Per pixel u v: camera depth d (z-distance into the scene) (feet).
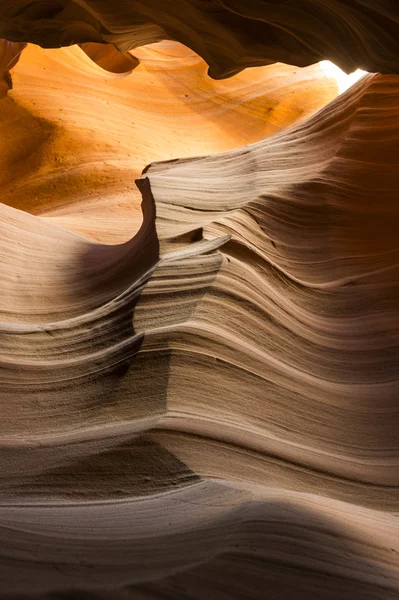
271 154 21.61
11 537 8.97
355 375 15.81
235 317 15.26
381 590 8.49
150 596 7.62
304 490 12.28
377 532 10.28
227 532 9.02
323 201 19.86
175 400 12.72
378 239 19.48
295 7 13.48
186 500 10.52
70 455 12.02
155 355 13.38
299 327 16.60
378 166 20.21
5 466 12.28
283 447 12.93
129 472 11.54
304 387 14.78
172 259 15.90
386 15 11.74
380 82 20.80
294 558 8.65
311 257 19.13
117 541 8.99
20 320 17.81
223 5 14.05
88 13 18.33
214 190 19.60
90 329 15.20
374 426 14.32
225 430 12.48
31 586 7.59
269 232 19.04
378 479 13.06
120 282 18.52
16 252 20.17
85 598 7.44
